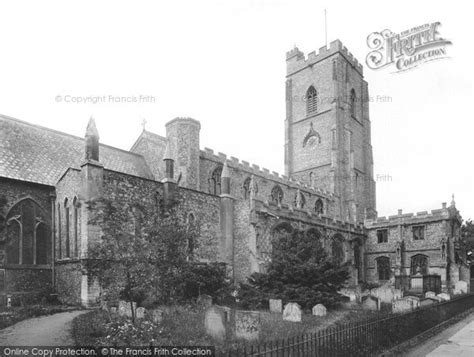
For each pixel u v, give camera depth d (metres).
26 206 28.14
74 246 26.48
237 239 36.12
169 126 41.84
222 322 15.01
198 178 41.31
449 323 21.59
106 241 18.91
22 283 26.62
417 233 52.28
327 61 68.06
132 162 41.22
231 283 28.55
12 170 28.75
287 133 71.00
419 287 42.16
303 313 23.27
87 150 26.39
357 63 74.06
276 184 52.94
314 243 28.88
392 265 53.03
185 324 16.97
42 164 31.52
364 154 72.81
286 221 39.59
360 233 54.41
